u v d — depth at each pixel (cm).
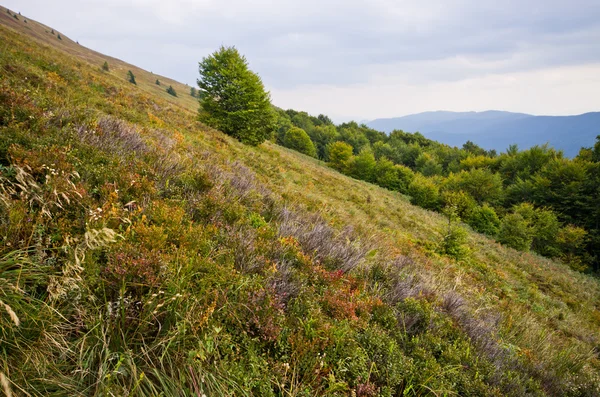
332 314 339
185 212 409
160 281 252
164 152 624
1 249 206
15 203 242
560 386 404
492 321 570
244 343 246
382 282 497
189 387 198
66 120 498
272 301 292
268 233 464
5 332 172
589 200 4028
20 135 362
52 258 226
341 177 3503
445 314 462
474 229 2869
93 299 212
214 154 1033
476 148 10306
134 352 205
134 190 388
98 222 267
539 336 615
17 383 159
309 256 446
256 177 1012
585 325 1052
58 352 186
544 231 3253
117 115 927
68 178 321
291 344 263
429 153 9000
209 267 296
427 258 1060
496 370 357
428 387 274
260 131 2508
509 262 1731
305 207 866
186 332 227
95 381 182
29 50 1323
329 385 240
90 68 2255
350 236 718
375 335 320
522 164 5975
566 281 1733
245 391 208
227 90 2294
